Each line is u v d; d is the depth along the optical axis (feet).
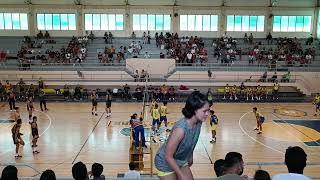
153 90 96.17
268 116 79.20
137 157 44.04
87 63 109.70
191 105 10.21
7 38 125.49
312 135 64.08
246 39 124.88
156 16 128.36
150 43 123.34
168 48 117.39
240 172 13.94
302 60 111.45
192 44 118.62
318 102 83.71
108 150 54.65
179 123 10.37
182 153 10.60
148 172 43.11
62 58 110.22
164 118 65.51
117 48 120.47
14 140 50.80
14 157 51.08
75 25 128.36
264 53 114.01
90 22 128.47
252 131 66.39
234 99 97.25
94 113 80.02
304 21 129.49
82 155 52.31
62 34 128.36
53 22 128.06
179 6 127.34
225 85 103.24
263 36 129.18
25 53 113.39
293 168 12.12
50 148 55.42
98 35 128.47
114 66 108.88
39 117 76.38
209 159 50.78
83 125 69.67
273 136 63.16
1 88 94.99
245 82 103.45
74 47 115.75
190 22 128.88
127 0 126.62
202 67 108.37
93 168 23.80
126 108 86.02
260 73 106.11
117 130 66.03
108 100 76.79
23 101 94.02
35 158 50.78
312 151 54.85
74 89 97.86
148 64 107.86
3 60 109.29
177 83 103.40
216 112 82.38
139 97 94.89
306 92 102.73
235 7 128.26
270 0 127.65
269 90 98.73
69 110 83.51
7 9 126.52
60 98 96.02
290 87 103.76
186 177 10.54
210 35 129.18
